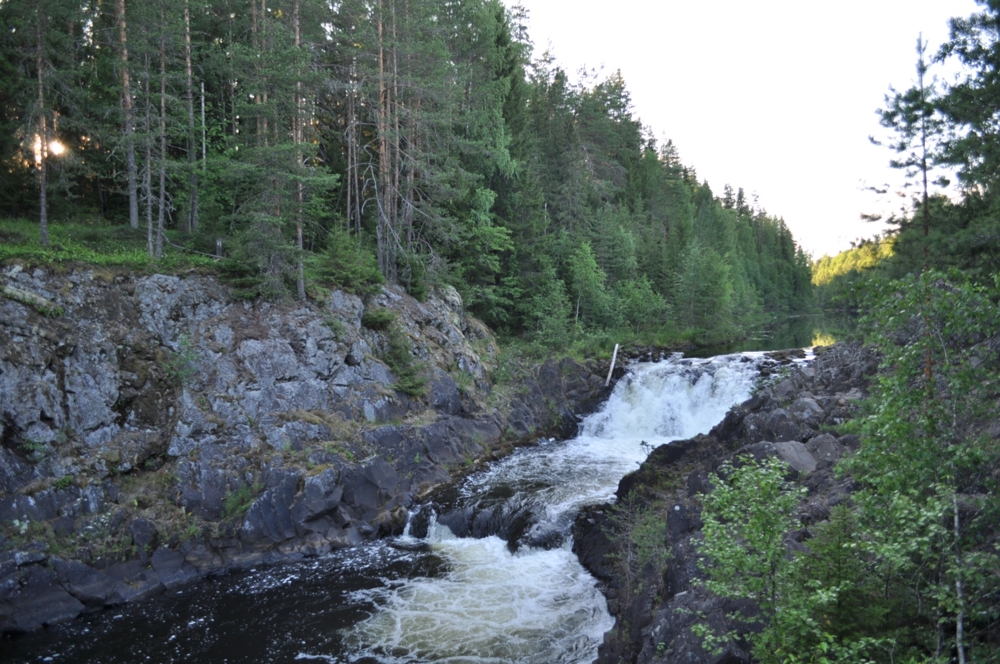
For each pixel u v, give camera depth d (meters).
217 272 25.27
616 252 57.06
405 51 33.16
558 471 27.17
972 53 16.66
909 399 7.36
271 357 24.31
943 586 7.04
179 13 27.98
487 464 28.14
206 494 20.48
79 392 20.23
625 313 55.16
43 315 20.41
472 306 42.75
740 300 79.31
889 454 7.54
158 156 29.52
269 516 20.53
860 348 20.31
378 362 27.72
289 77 24.94
